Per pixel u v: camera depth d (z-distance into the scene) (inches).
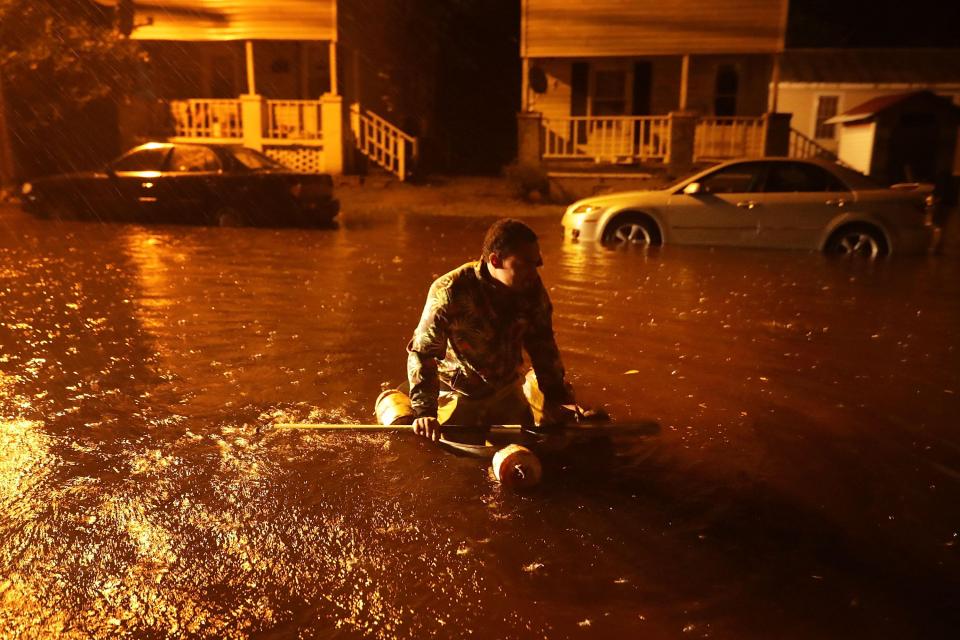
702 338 232.8
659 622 94.9
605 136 823.1
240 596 99.0
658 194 440.5
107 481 129.8
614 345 223.5
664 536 115.3
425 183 816.9
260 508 121.6
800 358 212.2
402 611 96.4
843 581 104.3
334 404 169.0
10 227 478.6
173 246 410.3
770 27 706.2
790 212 420.8
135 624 93.2
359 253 394.9
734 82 801.6
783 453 146.6
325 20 752.3
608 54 738.2
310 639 91.0
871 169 819.4
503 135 1128.8
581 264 372.2
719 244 433.4
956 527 119.2
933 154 807.7
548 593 100.5
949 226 589.6
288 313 255.4
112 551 108.6
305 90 857.5
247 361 200.4
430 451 144.9
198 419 159.2
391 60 928.9
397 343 219.9
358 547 110.9
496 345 142.9
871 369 202.5
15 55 613.0
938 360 211.6
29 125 650.2
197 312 255.1
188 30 768.9
